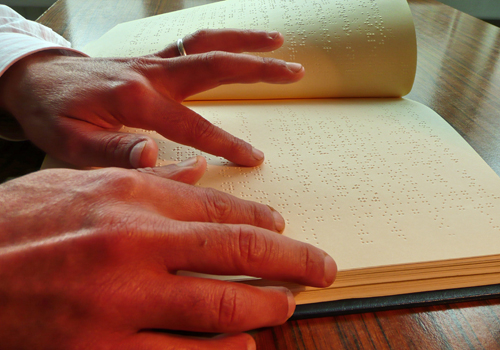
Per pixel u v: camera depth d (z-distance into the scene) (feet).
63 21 2.17
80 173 1.15
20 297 1.05
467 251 1.24
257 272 1.13
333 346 1.16
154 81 1.37
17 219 1.08
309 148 1.46
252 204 1.24
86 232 1.08
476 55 1.98
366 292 1.22
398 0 1.66
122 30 1.77
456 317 1.20
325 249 1.24
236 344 1.09
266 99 1.68
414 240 1.26
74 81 1.35
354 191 1.35
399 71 1.63
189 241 1.10
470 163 1.43
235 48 1.49
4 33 1.47
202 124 1.35
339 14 1.65
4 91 1.39
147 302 1.07
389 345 1.16
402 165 1.42
